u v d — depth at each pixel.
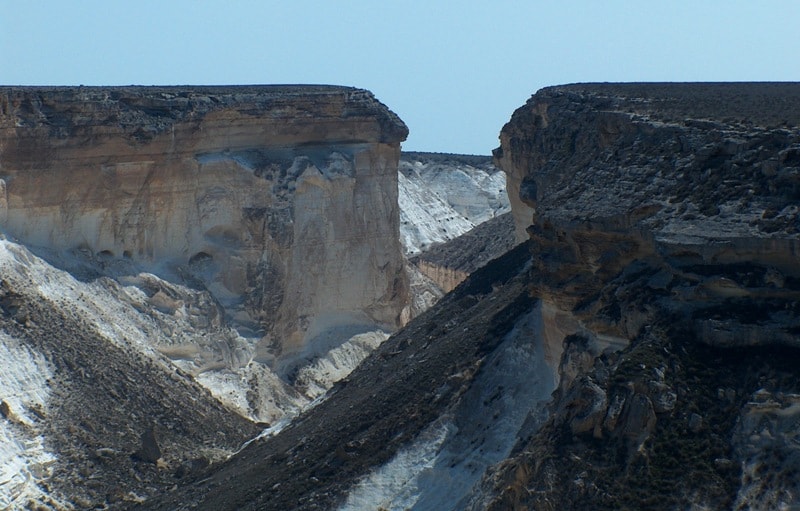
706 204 90.62
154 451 148.38
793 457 81.06
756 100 114.31
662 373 86.06
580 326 99.25
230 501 115.69
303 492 109.38
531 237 104.94
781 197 87.69
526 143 156.12
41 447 145.50
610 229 94.94
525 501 84.94
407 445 107.00
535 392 105.25
